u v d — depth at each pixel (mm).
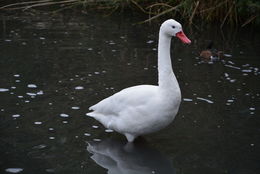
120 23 13367
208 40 12148
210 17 13812
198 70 9703
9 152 6129
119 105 6508
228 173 5809
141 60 10172
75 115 7344
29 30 12117
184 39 6254
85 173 5715
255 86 8820
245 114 7559
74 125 7035
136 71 9453
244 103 8000
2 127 6812
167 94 6168
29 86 8391
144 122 6297
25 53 10250
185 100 8109
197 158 6191
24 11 14211
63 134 6734
